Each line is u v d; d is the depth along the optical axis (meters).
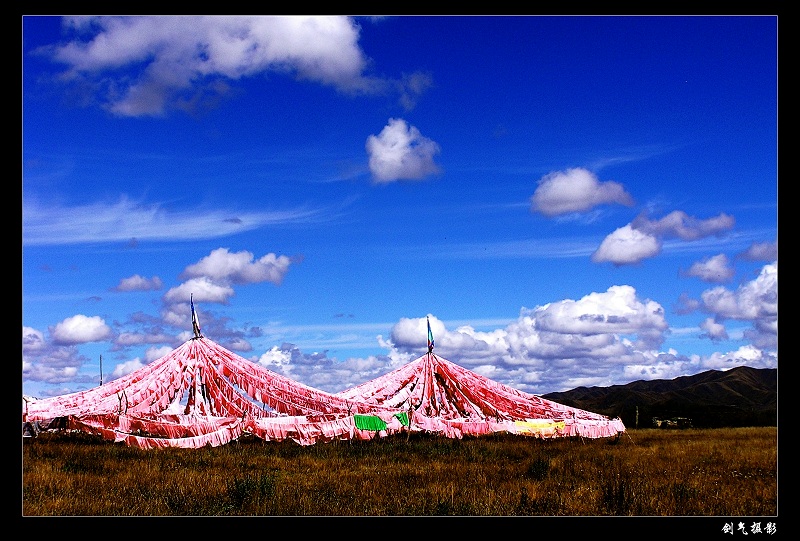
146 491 20.44
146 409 34.75
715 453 30.20
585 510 18.45
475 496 19.78
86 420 31.47
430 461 28.16
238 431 33.09
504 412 39.41
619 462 27.16
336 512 18.12
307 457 29.17
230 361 37.12
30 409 32.91
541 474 23.53
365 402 37.22
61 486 20.81
